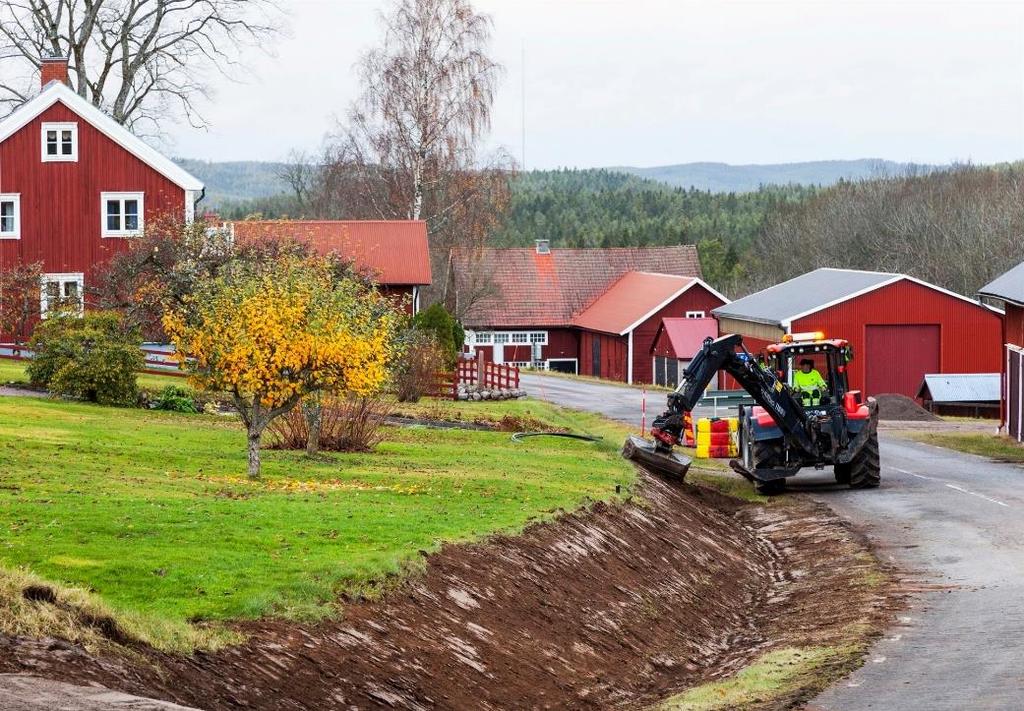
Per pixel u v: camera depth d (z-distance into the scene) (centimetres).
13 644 1140
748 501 3030
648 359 8388
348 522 1841
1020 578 2008
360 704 1285
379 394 3241
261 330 2261
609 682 1581
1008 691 1356
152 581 1440
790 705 1357
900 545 2364
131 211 5084
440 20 6869
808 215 11962
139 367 3691
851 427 3091
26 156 5012
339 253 4912
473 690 1416
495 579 1709
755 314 6394
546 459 2972
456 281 8862
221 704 1177
